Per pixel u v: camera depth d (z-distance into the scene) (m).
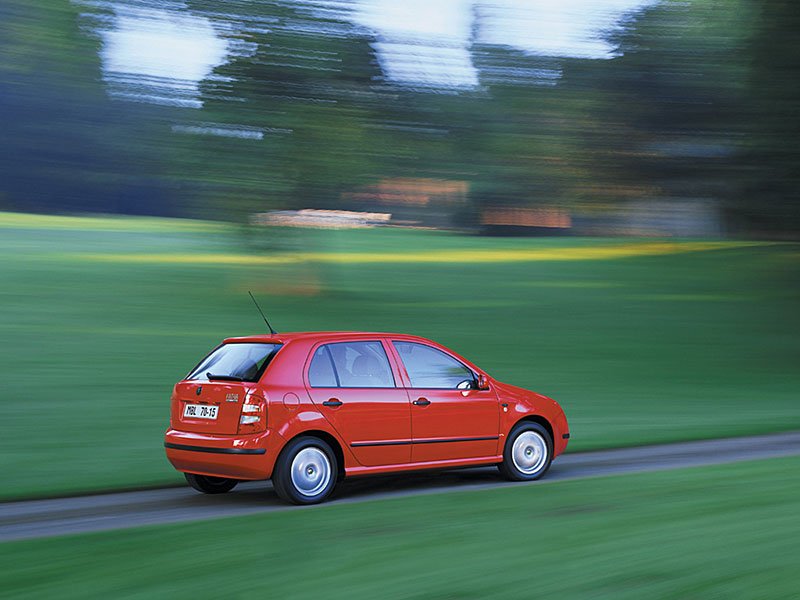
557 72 25.05
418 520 7.46
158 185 27.70
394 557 6.16
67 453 11.73
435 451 9.38
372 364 9.22
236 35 24.55
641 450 12.23
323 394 8.81
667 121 24.77
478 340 26.62
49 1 23.14
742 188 25.11
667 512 7.64
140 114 24.97
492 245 57.12
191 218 30.00
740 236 26.34
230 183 26.42
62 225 55.09
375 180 26.11
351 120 25.39
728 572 5.66
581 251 54.22
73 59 23.73
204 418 8.83
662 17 24.61
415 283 40.19
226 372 8.88
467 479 10.18
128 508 8.65
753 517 7.38
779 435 13.66
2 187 26.14
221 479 9.52
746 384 20.39
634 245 55.59
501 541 6.62
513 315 32.22
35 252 44.97
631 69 24.80
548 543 6.53
